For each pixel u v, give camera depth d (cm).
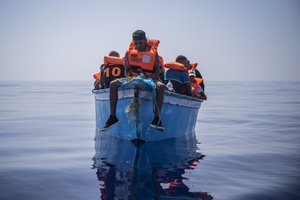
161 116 579
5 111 1258
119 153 507
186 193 318
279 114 1198
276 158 484
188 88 650
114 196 305
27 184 345
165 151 525
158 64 584
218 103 1817
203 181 360
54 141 629
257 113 1239
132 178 368
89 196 305
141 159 466
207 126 874
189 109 683
